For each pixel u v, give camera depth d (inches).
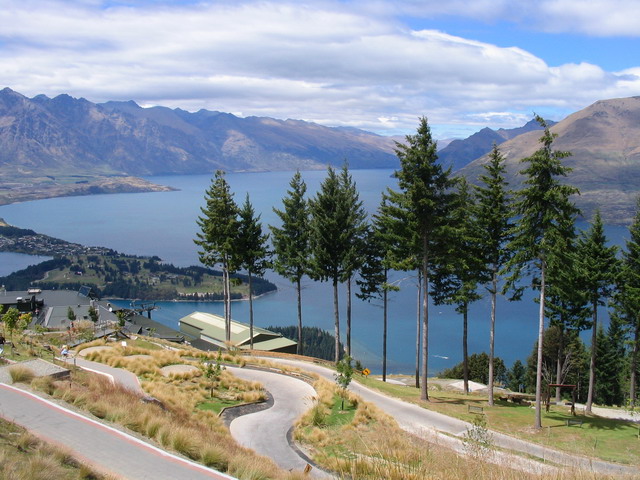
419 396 1489.9
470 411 1304.1
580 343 2667.3
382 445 707.4
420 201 1285.7
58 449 480.4
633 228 1584.6
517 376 3383.4
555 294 1662.2
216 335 3216.0
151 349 1750.7
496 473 506.9
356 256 1803.6
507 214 1316.4
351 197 1844.2
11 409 604.1
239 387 1321.4
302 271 2094.0
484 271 1494.8
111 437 549.0
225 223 2118.6
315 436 933.8
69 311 2490.2
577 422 1241.4
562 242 1119.0
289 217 2057.1
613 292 1549.0
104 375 1127.0
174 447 568.7
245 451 732.0
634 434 1162.6
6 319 1396.4
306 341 5423.2
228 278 2329.0
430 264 1562.5
